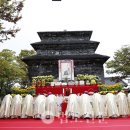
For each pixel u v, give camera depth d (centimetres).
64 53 4247
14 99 1530
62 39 4372
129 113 1500
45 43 4225
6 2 1731
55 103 1503
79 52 4253
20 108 1516
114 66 4122
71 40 4375
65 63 3019
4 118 1491
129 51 4116
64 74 2991
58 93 2317
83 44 4241
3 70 2994
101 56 4116
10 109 1513
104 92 1720
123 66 4047
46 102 1484
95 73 4119
